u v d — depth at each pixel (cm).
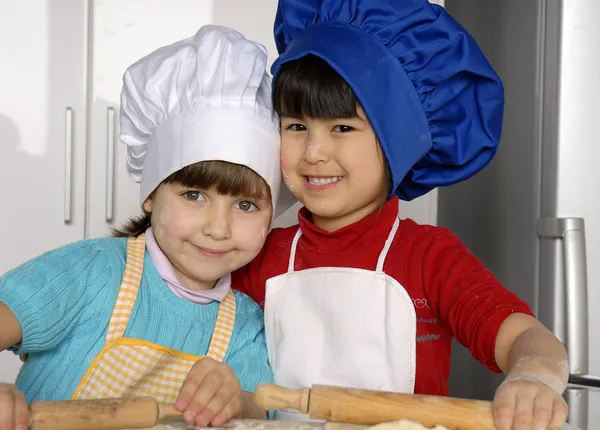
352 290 94
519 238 129
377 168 91
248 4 139
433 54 92
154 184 93
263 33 139
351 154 89
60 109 133
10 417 59
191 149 89
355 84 87
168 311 93
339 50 88
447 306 89
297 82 89
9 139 132
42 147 133
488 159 101
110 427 62
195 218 90
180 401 69
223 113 90
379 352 92
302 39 92
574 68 119
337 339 93
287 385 94
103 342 89
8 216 132
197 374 72
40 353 88
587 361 116
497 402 63
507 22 135
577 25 119
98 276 90
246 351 97
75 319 88
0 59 131
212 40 92
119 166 136
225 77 92
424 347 93
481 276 87
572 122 119
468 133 98
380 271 94
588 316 118
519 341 74
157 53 96
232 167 89
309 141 91
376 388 91
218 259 92
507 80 135
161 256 95
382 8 92
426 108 95
